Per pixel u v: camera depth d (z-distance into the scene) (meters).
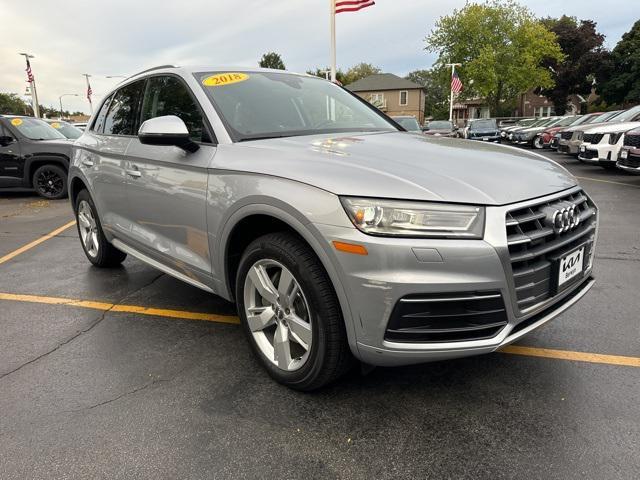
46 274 4.79
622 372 2.75
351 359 2.40
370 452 2.16
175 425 2.37
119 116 4.09
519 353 2.99
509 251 2.13
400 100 60.66
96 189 4.21
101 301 4.02
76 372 2.88
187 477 2.04
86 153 4.41
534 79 44.66
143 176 3.42
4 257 5.51
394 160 2.44
